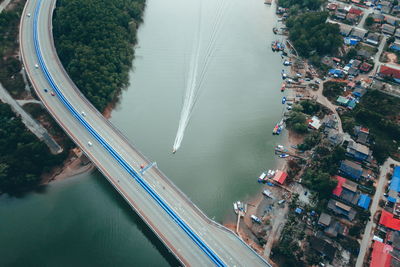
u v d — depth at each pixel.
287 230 187.75
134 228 197.38
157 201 193.62
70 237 194.62
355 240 183.00
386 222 187.50
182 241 178.00
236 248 176.75
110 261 185.00
